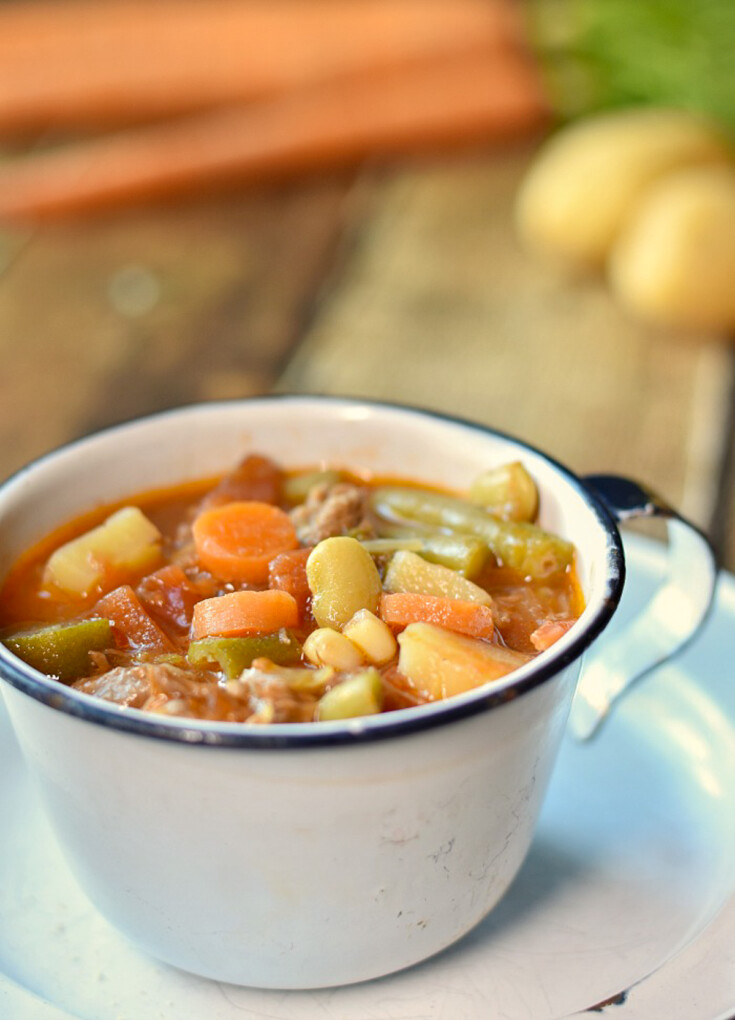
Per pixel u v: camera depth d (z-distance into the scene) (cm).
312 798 28
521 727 29
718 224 58
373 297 63
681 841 34
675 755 36
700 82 71
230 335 59
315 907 29
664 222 59
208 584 33
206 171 70
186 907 29
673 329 60
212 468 37
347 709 28
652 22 73
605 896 33
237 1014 30
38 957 31
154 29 81
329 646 30
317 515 35
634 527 46
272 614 31
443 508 35
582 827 34
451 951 31
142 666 30
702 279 57
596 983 31
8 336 59
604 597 29
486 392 55
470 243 68
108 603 32
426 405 54
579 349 58
